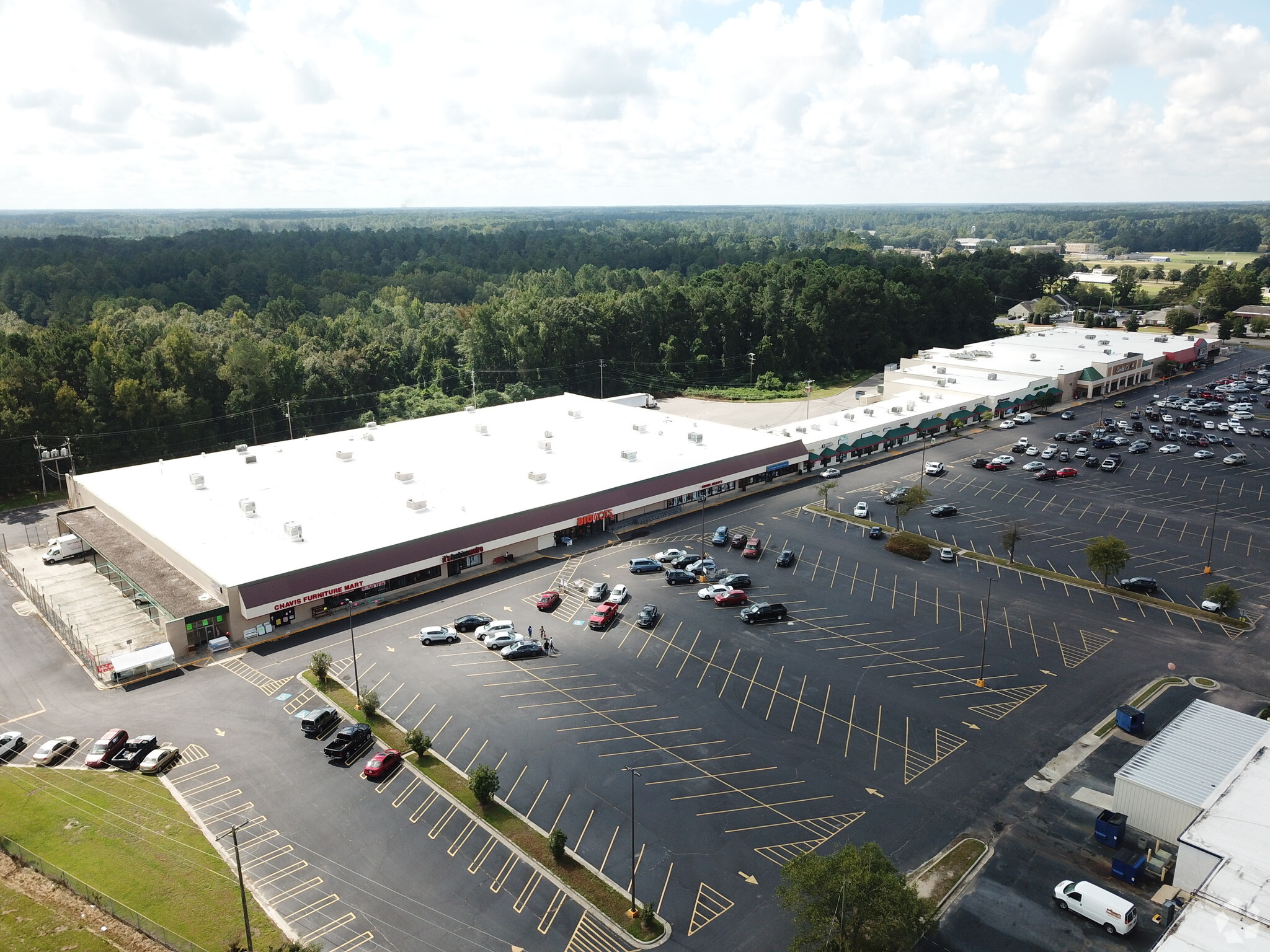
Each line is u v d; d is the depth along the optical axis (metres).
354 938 42.47
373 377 172.00
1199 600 78.88
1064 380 161.88
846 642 71.88
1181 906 42.75
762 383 193.38
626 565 89.19
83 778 55.69
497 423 125.44
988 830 49.56
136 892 45.66
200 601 73.38
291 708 63.38
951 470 120.38
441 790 53.75
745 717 61.12
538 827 50.25
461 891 45.59
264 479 100.12
